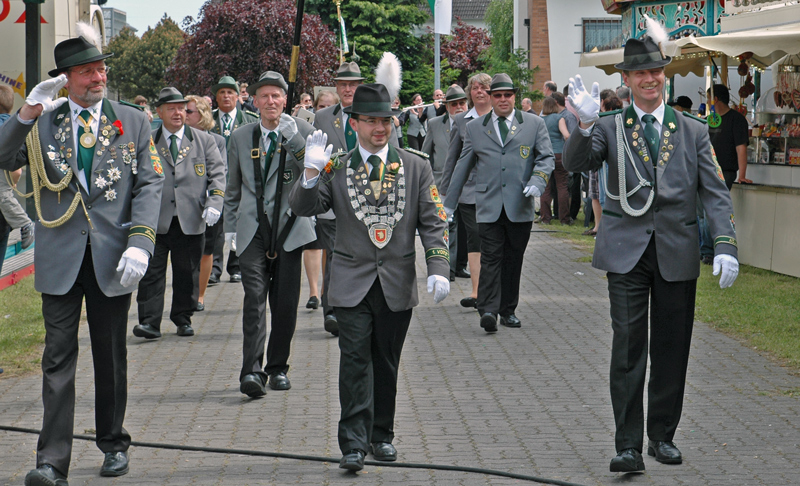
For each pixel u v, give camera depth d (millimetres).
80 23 4711
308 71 32562
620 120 4996
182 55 33594
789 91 12688
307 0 47656
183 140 8359
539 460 5070
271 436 5527
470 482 4758
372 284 4984
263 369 6805
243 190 6566
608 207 5023
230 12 32250
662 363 5000
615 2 15469
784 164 11789
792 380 6641
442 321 8938
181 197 8266
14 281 10844
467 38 50094
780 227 11172
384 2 48156
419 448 5281
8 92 7617
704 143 4973
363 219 5023
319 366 7242
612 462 4762
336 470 4957
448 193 8797
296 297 6602
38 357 7484
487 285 8359
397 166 5094
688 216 4930
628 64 4926
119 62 51875
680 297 4930
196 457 5172
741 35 10578
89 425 5789
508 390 6484
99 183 4645
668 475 4816
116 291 4684
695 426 5637
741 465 4949
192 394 6473
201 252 8477
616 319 4930
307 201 4906
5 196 7066
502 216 8391
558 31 29219
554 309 9492
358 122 5059
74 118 4668
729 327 8312
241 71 32906
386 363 5117
